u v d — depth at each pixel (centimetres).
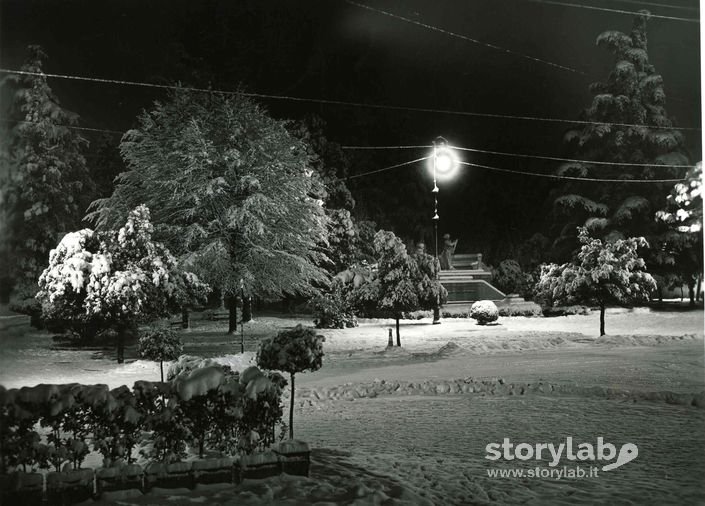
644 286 3025
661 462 956
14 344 2894
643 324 3762
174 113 3775
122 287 2378
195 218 3628
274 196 3712
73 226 4331
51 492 675
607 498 762
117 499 692
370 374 2067
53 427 747
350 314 4000
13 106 4216
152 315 2561
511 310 4700
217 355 2688
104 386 764
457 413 1384
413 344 3017
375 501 703
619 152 5272
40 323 3462
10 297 3891
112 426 770
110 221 3762
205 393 813
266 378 859
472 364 2239
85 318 2434
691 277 4859
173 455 785
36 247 4056
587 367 2044
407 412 1408
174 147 3562
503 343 2744
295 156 4031
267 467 782
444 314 4631
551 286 3162
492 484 830
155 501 682
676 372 1912
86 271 2452
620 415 1333
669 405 1452
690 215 2777
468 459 973
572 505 736
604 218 5184
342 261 5059
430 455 999
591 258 3002
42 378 2072
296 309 5012
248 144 3712
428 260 2898
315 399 1614
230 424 845
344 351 2802
